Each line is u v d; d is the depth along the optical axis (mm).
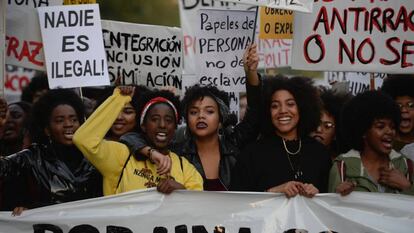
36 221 6734
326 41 8008
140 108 7477
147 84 8820
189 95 7492
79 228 6742
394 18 7996
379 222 6730
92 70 7566
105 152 6809
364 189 6898
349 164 6969
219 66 8586
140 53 8789
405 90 8609
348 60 8008
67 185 7082
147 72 8805
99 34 7586
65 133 7215
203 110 7410
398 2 7984
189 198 6770
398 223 6719
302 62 8047
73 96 7383
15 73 12891
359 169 6941
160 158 6789
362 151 7027
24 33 7879
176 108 7523
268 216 6762
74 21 7586
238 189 7047
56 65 7570
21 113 9078
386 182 6852
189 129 7535
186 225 6766
